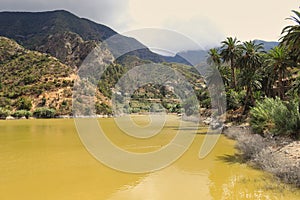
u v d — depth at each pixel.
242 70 39.28
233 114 35.69
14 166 13.42
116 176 11.35
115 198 8.88
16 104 68.88
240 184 10.12
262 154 13.88
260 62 36.88
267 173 11.55
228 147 18.36
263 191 9.30
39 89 74.56
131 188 9.87
